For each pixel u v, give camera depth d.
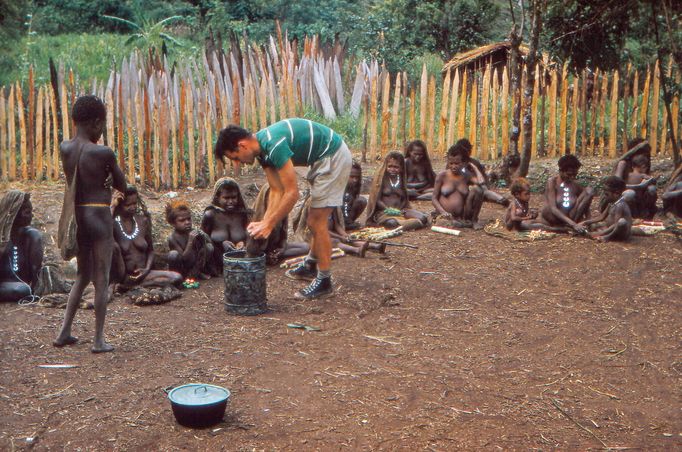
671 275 7.42
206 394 4.47
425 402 4.75
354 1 25.59
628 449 4.23
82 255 5.57
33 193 10.20
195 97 12.23
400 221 9.21
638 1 10.55
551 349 5.70
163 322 6.23
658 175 11.84
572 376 5.21
